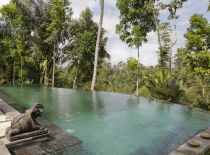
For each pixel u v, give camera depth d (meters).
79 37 17.19
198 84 14.05
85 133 4.48
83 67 18.19
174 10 13.02
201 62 11.73
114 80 21.11
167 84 10.24
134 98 9.73
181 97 11.03
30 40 17.70
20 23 16.81
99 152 3.45
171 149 3.65
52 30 17.50
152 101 8.95
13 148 3.20
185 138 4.24
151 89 10.73
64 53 18.89
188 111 6.96
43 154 3.12
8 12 16.05
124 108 7.34
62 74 20.39
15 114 4.91
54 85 19.94
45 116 5.87
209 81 13.62
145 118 5.95
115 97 10.02
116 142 3.97
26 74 17.88
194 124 5.36
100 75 20.34
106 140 4.07
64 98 9.38
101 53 18.41
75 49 17.59
